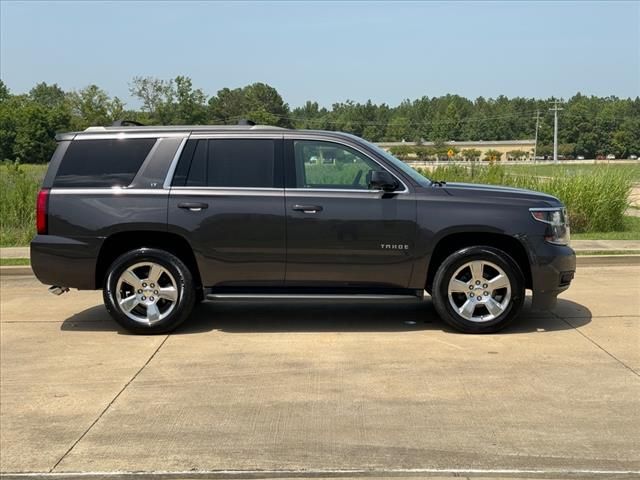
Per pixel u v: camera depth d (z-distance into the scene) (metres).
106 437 4.55
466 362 5.92
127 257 6.82
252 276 6.79
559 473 3.92
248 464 4.10
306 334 6.92
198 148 6.86
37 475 4.02
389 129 135.62
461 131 133.38
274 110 120.56
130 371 5.86
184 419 4.81
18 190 15.62
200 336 6.91
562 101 103.44
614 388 5.25
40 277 6.85
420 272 6.70
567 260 6.72
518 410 4.85
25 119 72.00
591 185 15.12
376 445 4.33
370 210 6.62
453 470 3.98
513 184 16.98
